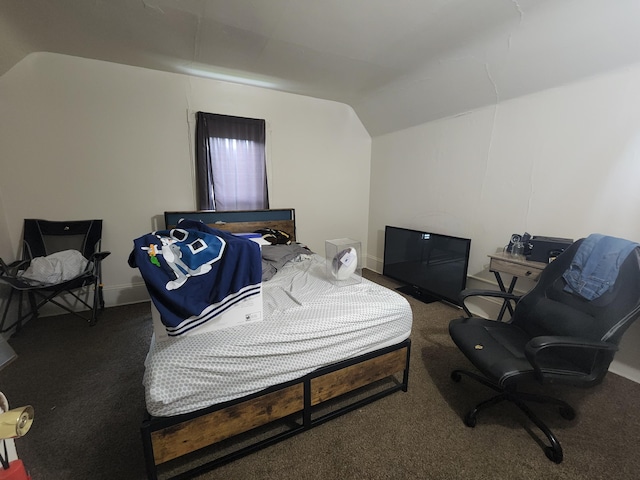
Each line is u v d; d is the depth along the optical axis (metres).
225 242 1.24
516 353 1.40
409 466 1.21
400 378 1.79
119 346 2.11
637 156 1.66
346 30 1.90
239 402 1.13
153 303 1.09
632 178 1.69
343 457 1.25
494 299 2.53
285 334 1.20
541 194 2.14
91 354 2.01
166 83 2.73
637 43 1.52
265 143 3.25
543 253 1.92
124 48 2.24
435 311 2.74
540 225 2.17
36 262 2.17
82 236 2.59
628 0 1.38
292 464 1.21
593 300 1.32
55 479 1.14
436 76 2.49
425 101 2.84
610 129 1.75
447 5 1.61
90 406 1.53
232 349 1.09
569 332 1.37
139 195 2.81
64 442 1.31
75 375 1.78
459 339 1.52
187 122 2.88
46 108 2.39
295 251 2.57
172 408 1.00
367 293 1.66
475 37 1.93
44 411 1.49
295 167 3.53
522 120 2.20
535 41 1.78
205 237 1.27
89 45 2.19
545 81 1.98
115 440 1.32
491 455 1.26
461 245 2.60
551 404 1.54
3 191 2.38
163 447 1.02
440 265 2.84
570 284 1.45
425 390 1.67
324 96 3.38
